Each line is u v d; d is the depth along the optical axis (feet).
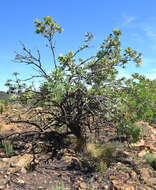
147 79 19.06
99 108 17.76
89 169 14.84
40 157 16.89
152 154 16.08
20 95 17.76
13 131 23.16
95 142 19.39
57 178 13.84
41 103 18.17
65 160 16.31
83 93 17.28
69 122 18.83
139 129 16.98
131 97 17.29
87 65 20.24
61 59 19.90
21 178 13.79
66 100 18.08
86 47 19.26
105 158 16.12
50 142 19.60
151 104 17.21
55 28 17.99
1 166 15.48
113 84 19.15
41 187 12.76
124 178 13.42
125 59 20.07
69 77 17.39
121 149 17.58
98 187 12.66
